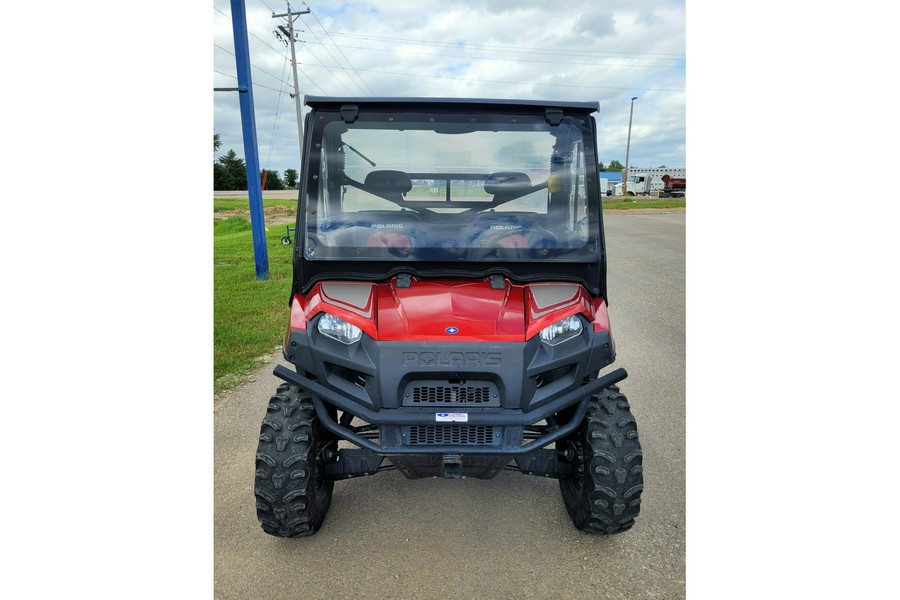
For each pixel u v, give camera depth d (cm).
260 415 450
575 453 291
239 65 983
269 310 805
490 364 258
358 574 269
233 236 1888
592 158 295
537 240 292
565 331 270
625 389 495
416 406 262
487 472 275
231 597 255
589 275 294
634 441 274
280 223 2303
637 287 962
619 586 261
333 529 305
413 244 289
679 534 297
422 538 297
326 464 294
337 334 267
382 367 259
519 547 289
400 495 338
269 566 275
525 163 293
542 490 343
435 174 291
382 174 291
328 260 288
